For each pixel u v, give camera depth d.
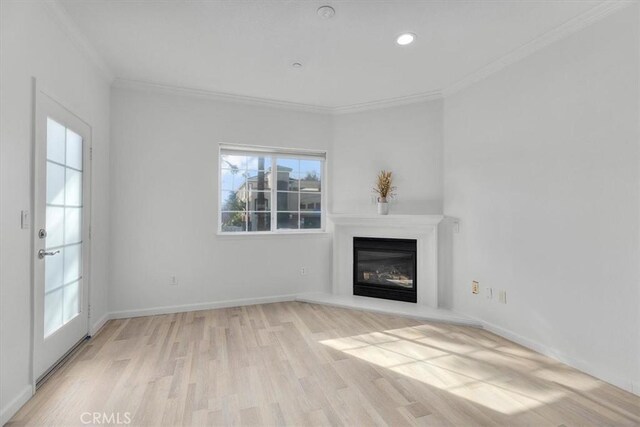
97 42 2.67
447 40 2.65
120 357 2.51
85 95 2.76
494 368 2.37
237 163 4.09
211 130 3.82
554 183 2.53
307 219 4.43
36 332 2.02
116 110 3.42
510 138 2.90
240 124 3.95
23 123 1.89
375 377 2.23
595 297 2.25
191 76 3.33
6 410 1.73
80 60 2.66
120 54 2.88
